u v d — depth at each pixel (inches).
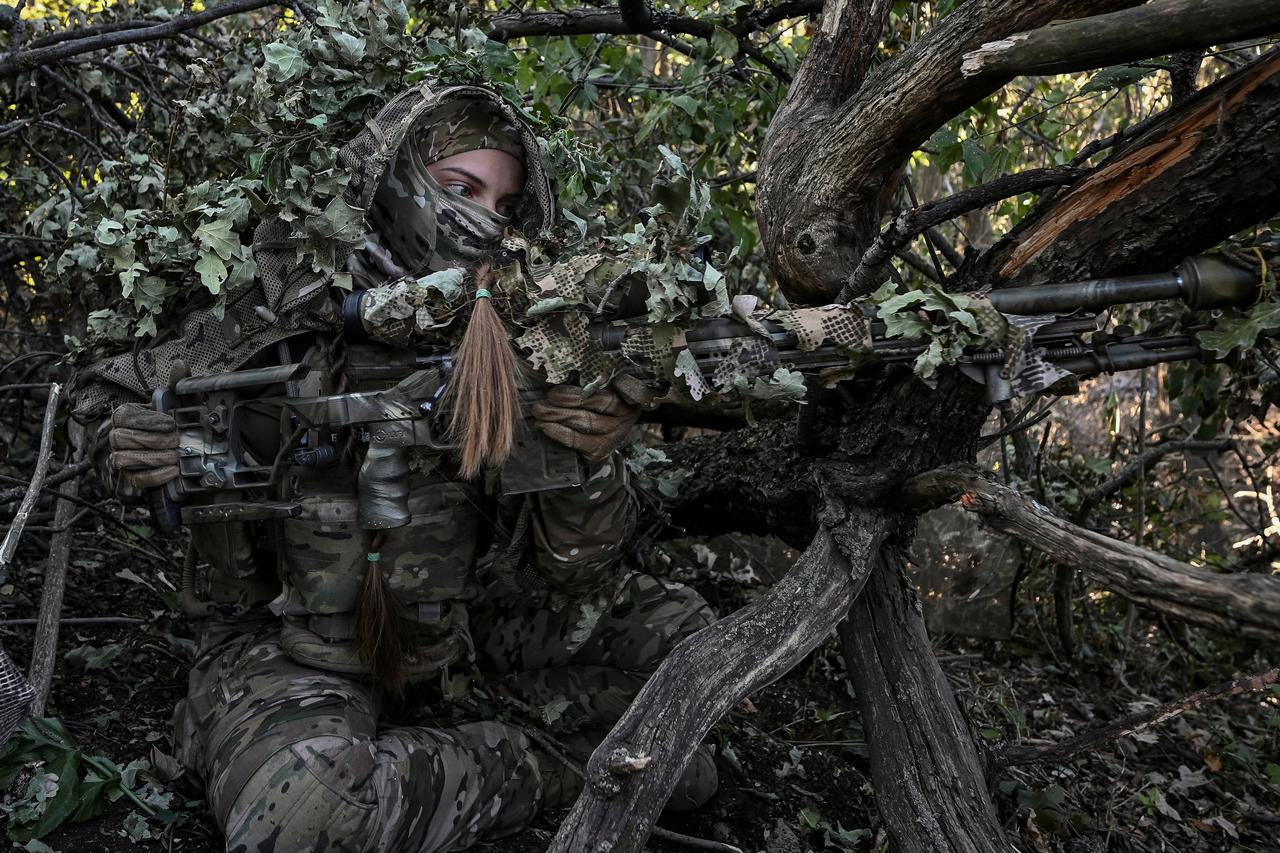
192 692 79.0
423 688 85.7
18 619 93.5
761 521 86.0
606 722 87.3
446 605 77.1
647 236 62.6
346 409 65.2
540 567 76.0
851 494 70.7
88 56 109.2
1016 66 56.7
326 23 78.3
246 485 70.1
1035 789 97.0
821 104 75.6
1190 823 98.3
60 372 85.0
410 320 66.1
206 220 71.6
